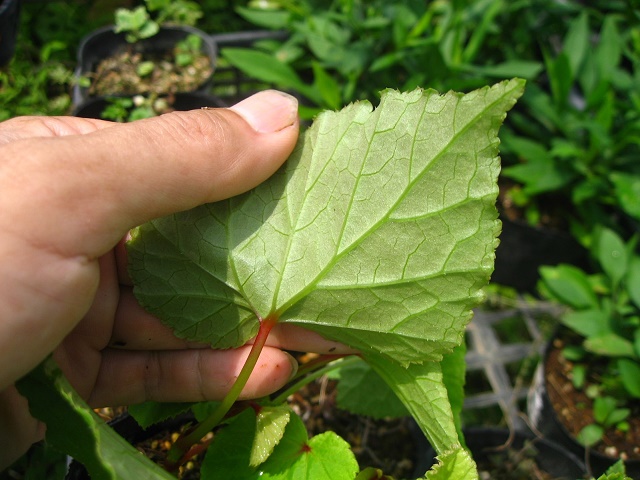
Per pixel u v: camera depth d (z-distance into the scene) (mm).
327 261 124
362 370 178
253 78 334
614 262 260
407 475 191
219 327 138
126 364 153
